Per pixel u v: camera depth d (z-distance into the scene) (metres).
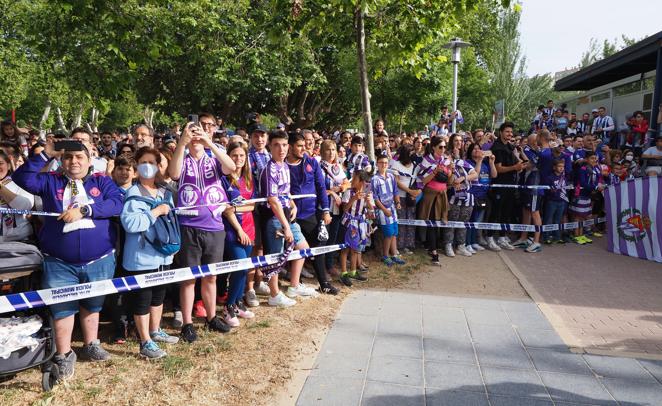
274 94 17.50
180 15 14.56
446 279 6.40
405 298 5.62
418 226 8.03
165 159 4.17
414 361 4.04
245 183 4.93
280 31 6.39
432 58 7.22
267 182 4.91
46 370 3.34
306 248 5.32
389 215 6.78
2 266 3.30
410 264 7.05
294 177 5.43
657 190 7.33
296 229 5.27
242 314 4.84
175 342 4.24
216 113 22.20
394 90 18.75
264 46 16.50
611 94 16.28
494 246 8.05
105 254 3.68
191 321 4.35
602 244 8.70
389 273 6.59
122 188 4.29
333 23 6.80
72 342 4.24
